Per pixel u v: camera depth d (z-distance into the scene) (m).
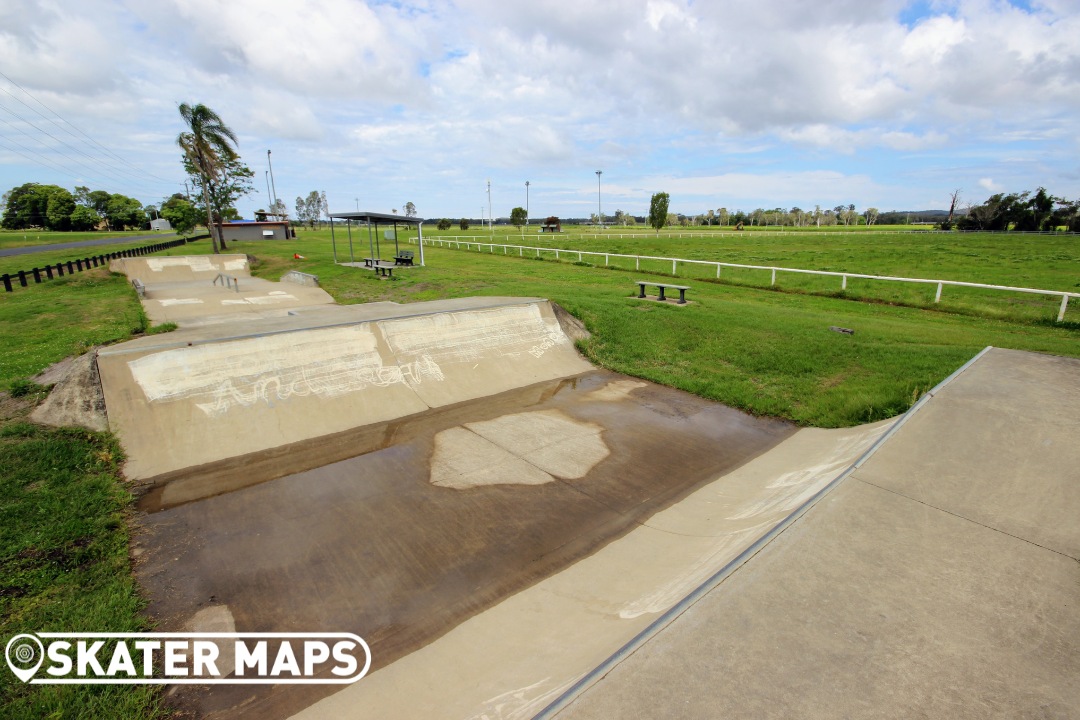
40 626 3.75
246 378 7.71
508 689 3.09
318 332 8.62
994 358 7.78
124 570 4.46
